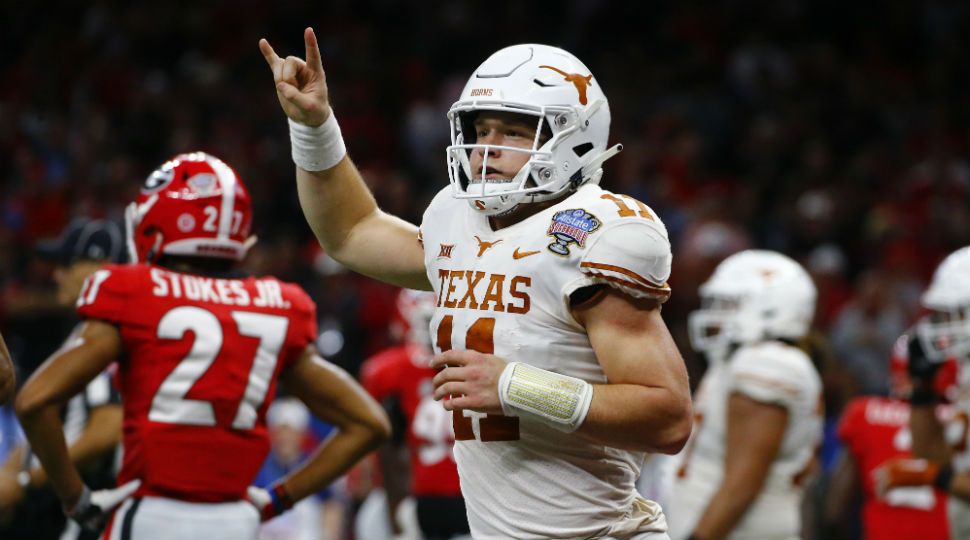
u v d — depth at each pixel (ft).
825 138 157.07
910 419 57.21
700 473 56.95
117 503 42.60
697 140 153.69
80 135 146.82
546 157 34.76
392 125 161.27
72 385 41.50
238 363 43.52
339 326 112.88
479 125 35.94
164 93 153.79
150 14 166.61
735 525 53.26
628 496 36.60
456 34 169.27
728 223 136.67
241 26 167.73
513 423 34.96
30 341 78.07
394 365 69.56
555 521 35.27
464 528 66.95
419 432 68.03
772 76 166.09
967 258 56.44
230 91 155.63
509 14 172.86
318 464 46.47
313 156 39.27
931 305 56.65
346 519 88.94
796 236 136.36
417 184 148.56
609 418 32.89
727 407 54.13
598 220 33.76
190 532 42.27
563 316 34.09
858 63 172.96
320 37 168.14
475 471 35.99
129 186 136.26
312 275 120.06
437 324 36.29
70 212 135.85
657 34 174.19
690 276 122.52
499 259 34.81
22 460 50.42
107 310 42.06
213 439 42.98
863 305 116.37
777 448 53.16
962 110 163.02
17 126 149.28
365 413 46.73
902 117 161.89
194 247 44.16
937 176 148.87
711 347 57.88
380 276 40.55
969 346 55.88
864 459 67.05
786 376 53.16
